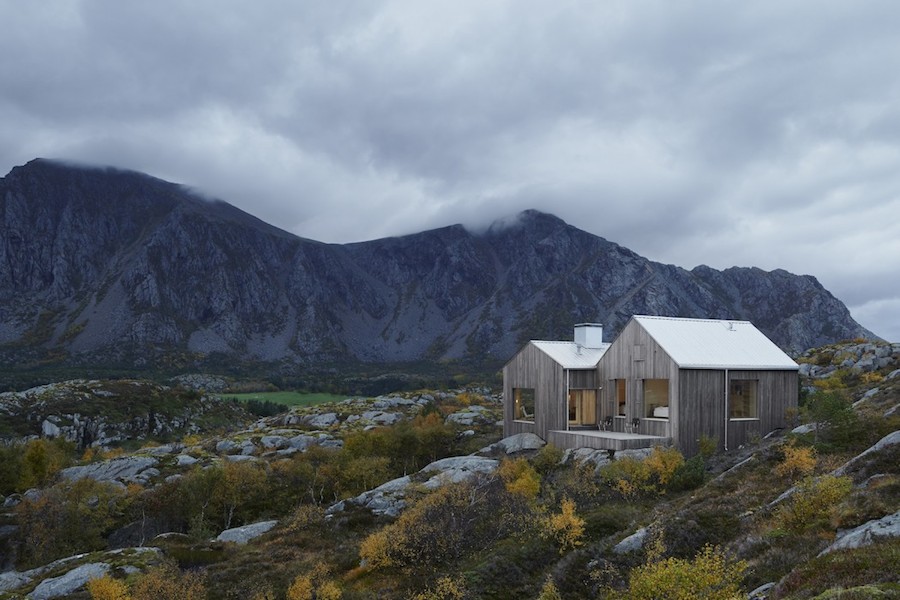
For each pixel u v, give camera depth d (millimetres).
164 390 134000
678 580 14195
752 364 40344
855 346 68000
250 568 27188
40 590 27359
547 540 23719
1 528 40625
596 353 49344
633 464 31469
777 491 23531
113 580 25547
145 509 42500
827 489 18312
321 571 24750
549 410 46406
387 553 24641
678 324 42969
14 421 105938
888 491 18250
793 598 12289
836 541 15477
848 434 29984
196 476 42938
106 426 111250
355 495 43750
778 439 34375
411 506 32562
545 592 17953
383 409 88500
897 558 12422
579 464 36406
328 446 61188
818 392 32375
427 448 51625
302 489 46531
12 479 54094
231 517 42469
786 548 16734
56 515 39031
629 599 15094
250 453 61094
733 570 14812
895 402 36156
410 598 20828
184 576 25938
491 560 22203
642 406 41625
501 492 30297
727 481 27234
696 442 38344
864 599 10656
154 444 90438
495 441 52969
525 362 49344
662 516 23625
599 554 21000
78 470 57000
